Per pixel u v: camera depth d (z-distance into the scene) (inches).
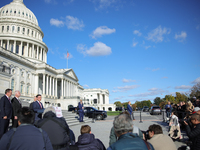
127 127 136.0
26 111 164.7
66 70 3412.9
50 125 192.4
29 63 2701.8
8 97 355.3
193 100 706.2
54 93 3218.5
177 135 462.0
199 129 244.5
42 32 3853.3
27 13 3661.4
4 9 3540.8
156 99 5644.7
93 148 209.6
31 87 2741.1
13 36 3196.4
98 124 887.7
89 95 5556.1
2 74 787.4
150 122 900.0
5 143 146.7
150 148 129.3
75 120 975.6
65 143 197.8
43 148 151.9
